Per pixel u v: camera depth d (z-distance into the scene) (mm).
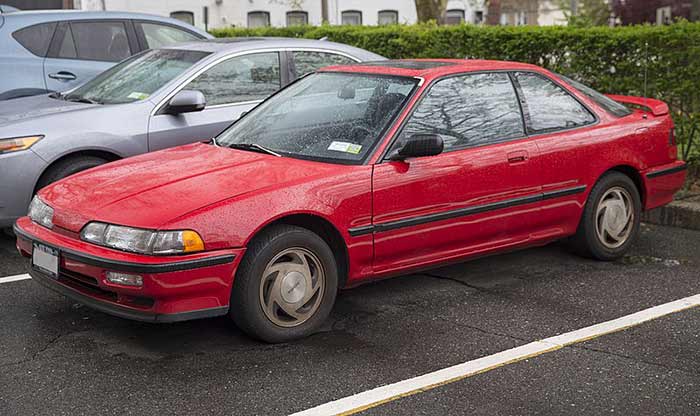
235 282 4816
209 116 7547
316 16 26109
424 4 17359
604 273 6363
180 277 4586
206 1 24828
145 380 4520
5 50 9211
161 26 10062
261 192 4875
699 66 8281
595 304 5695
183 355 4840
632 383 4477
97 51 9625
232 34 15594
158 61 7922
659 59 8516
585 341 5047
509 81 6082
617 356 4824
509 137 5918
